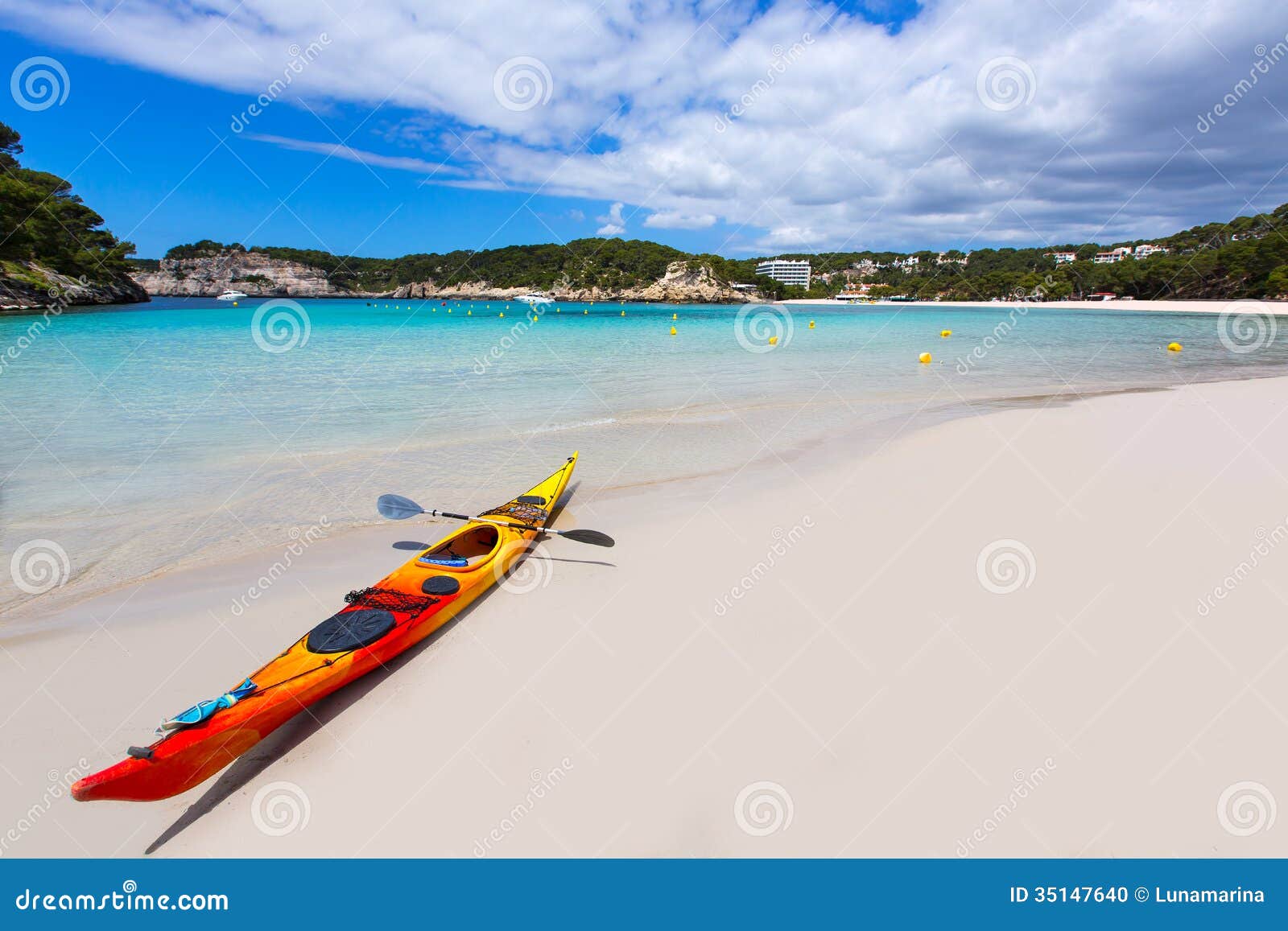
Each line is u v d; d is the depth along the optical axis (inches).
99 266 2659.9
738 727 191.5
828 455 459.2
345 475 413.1
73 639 232.8
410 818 165.3
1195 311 3164.4
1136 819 158.4
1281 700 195.2
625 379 794.8
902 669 215.0
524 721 196.4
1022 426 537.0
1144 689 201.5
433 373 809.5
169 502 364.5
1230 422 539.5
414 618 228.4
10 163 2324.1
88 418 529.0
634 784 173.5
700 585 274.5
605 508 363.3
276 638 236.4
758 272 6737.2
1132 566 277.4
